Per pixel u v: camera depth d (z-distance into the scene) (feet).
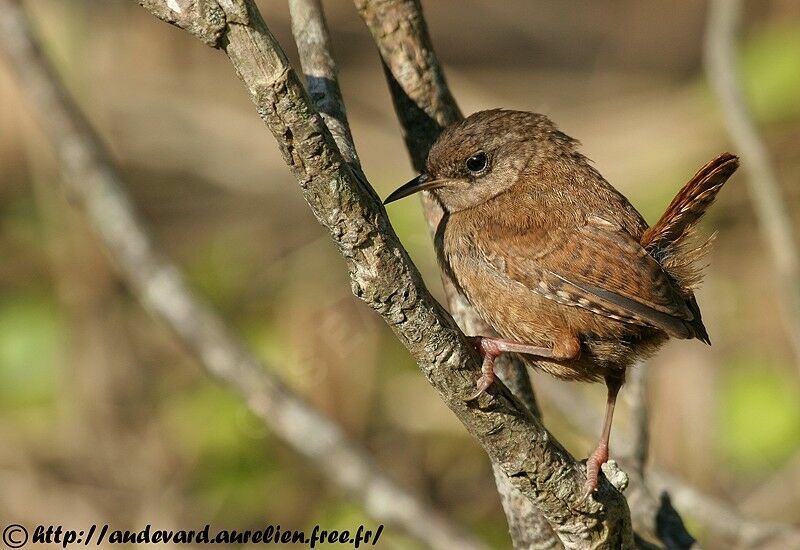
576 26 55.98
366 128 49.11
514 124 28.32
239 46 18.83
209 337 36.47
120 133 49.78
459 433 41.11
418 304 20.59
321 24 23.93
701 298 44.01
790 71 46.09
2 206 46.21
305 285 44.14
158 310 37.04
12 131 46.01
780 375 42.29
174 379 43.06
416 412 41.29
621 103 51.52
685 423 38.91
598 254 26.27
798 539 31.68
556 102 52.75
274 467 40.24
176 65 51.21
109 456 41.57
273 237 47.21
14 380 42.86
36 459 41.52
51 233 44.65
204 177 49.85
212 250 47.32
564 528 22.84
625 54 54.65
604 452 26.16
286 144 19.38
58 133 38.91
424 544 34.22
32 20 44.80
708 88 48.93
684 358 39.40
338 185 19.65
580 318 26.35
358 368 41.04
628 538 23.34
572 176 28.14
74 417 42.29
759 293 45.09
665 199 46.34
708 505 32.37
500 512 40.29
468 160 27.86
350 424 40.73
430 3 56.75
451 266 27.68
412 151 28.30
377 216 20.04
